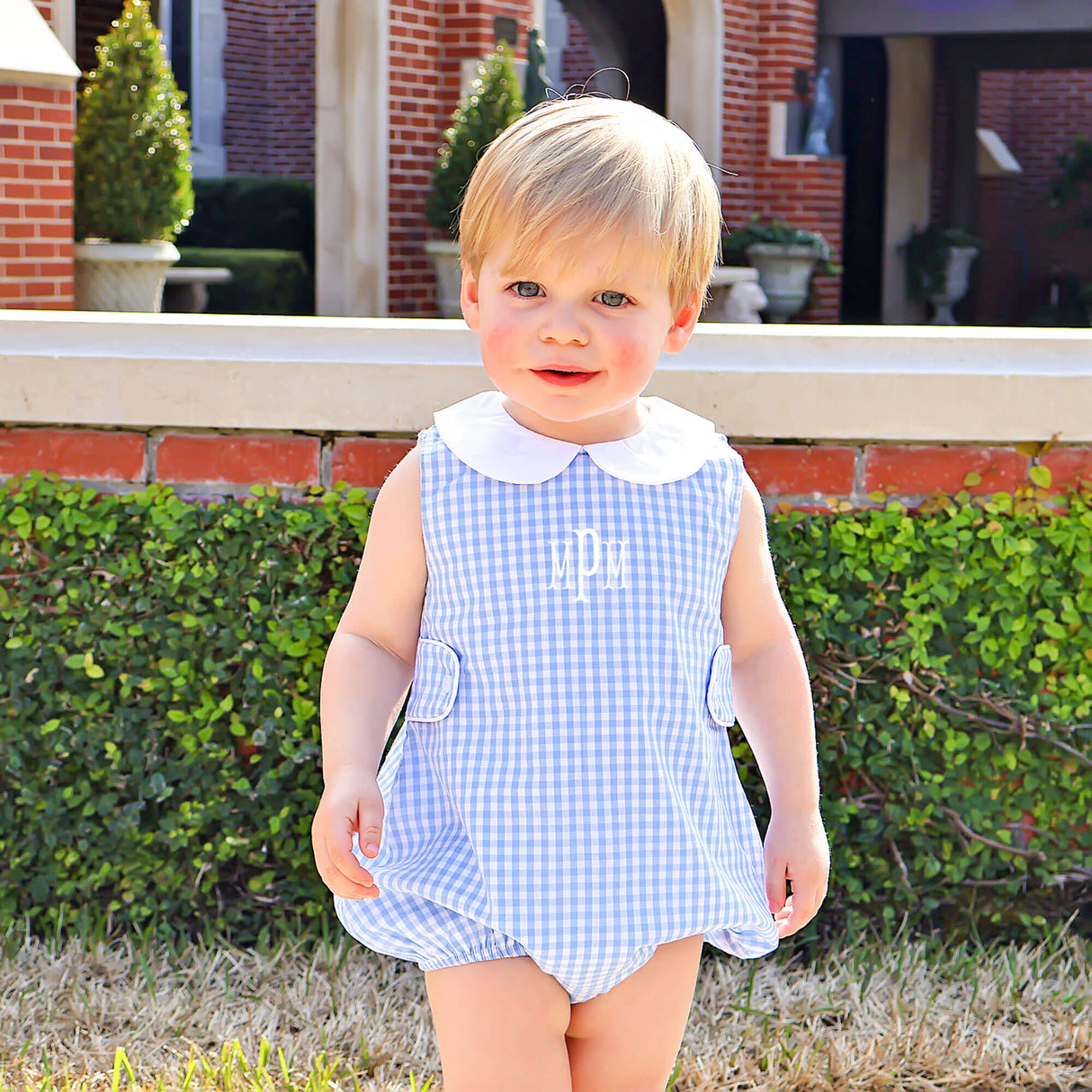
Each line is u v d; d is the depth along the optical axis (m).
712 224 1.56
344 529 2.49
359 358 2.41
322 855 1.56
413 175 8.66
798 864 1.67
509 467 1.60
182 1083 2.12
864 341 2.46
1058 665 2.60
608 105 1.53
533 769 1.52
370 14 8.14
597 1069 1.64
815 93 11.71
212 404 2.43
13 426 2.51
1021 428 2.46
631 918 1.50
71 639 2.54
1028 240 18.75
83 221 6.71
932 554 2.53
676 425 1.69
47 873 2.60
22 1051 2.20
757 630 1.74
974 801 2.62
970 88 15.80
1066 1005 2.39
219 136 15.05
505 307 1.50
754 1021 2.37
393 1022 2.32
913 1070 2.24
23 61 5.46
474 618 1.58
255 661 2.53
